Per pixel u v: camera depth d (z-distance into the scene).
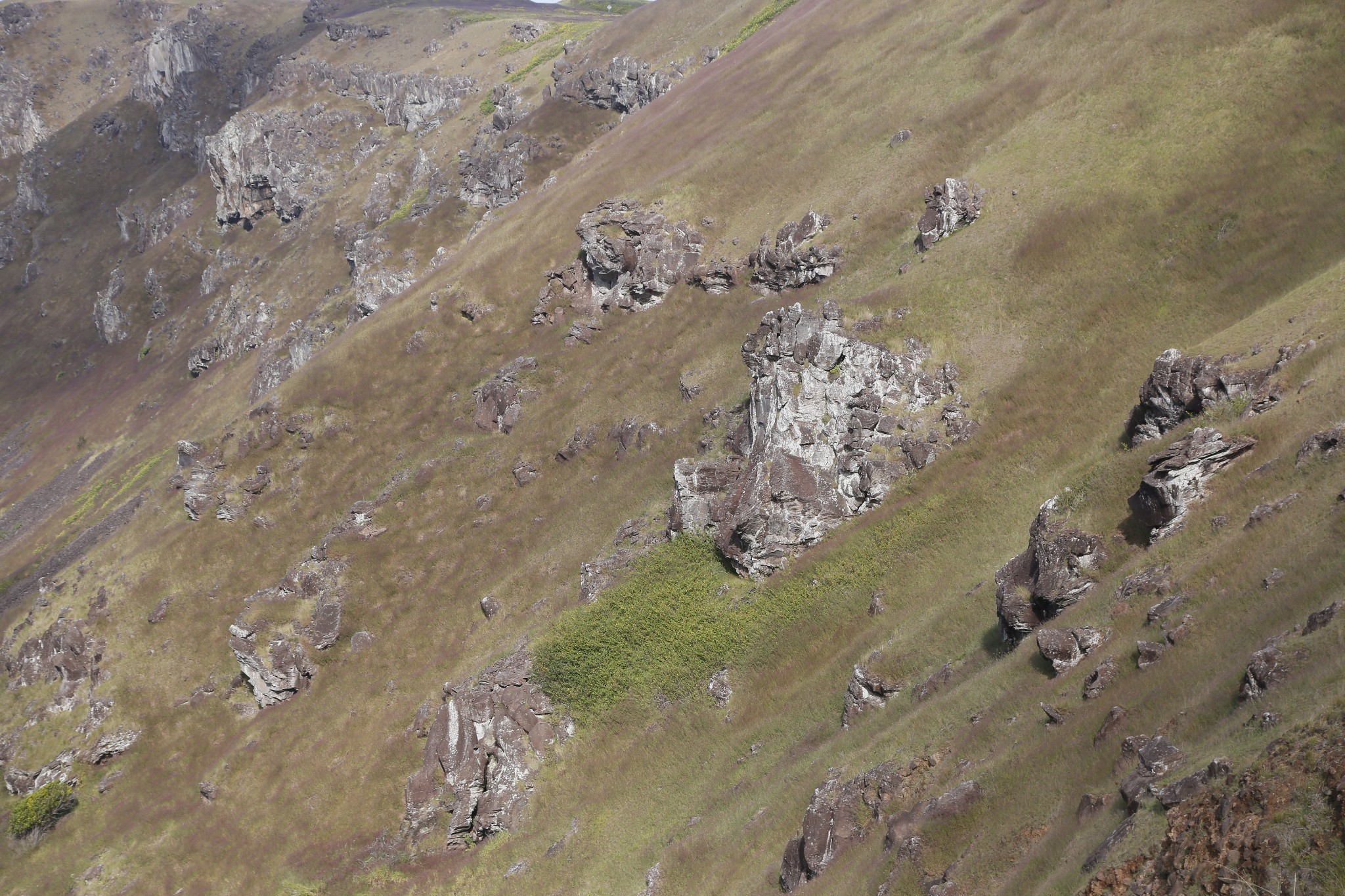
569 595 53.81
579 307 77.81
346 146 172.12
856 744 31.33
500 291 83.31
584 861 39.28
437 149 148.12
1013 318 47.62
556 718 47.41
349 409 80.56
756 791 34.81
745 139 80.56
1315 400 26.14
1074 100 59.34
